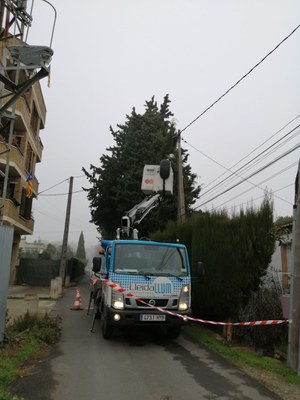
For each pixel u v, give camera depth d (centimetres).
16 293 2189
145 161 2373
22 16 881
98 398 538
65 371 657
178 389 582
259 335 859
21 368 657
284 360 770
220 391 575
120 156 2594
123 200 2434
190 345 877
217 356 779
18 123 2425
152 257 918
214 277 1009
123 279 860
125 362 726
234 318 937
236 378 635
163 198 1303
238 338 926
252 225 949
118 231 1152
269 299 884
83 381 609
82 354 777
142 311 841
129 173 2375
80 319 1240
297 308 688
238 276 934
